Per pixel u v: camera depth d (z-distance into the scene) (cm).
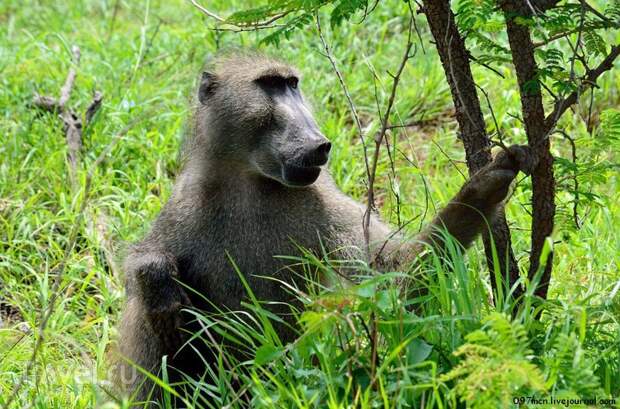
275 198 973
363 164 1471
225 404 841
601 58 1498
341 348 788
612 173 1209
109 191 1438
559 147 1416
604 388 755
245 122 976
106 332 1035
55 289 901
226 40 1773
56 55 1762
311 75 1644
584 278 1038
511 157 837
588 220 1148
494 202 856
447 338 796
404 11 1833
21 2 2331
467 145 880
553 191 853
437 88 1639
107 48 1867
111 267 1268
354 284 932
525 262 1039
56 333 1020
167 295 941
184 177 1027
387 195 1379
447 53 859
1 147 1502
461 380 701
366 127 1608
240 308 969
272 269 963
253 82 995
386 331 791
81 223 1327
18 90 1656
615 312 842
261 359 790
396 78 818
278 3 849
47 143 1495
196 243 982
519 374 659
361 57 1738
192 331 962
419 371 765
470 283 856
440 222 888
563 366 709
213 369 968
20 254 1288
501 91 1579
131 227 1336
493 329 699
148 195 1396
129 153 1515
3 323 1209
